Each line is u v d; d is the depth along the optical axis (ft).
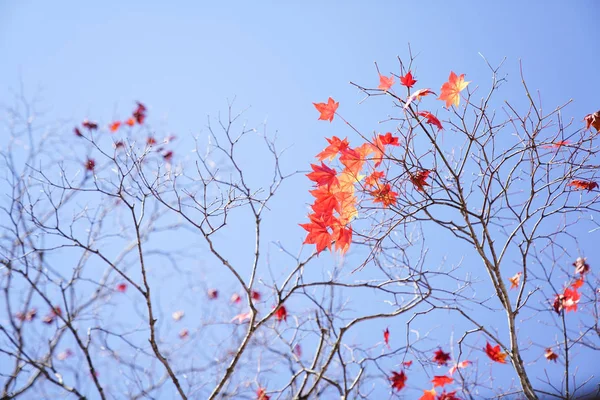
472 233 7.09
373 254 7.22
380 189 7.13
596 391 7.47
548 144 7.11
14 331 8.13
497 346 7.78
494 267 7.09
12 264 8.10
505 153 7.11
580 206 7.12
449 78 7.03
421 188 7.09
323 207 7.07
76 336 7.36
